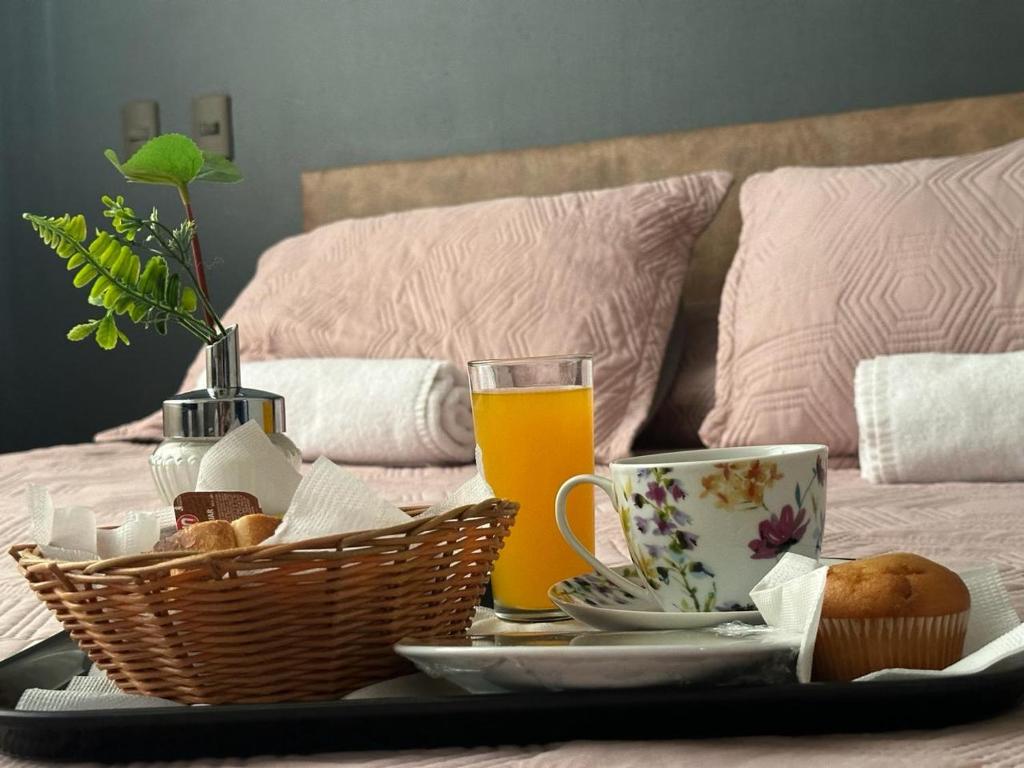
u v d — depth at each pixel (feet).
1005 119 7.36
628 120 8.54
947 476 5.07
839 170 6.46
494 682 1.81
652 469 2.22
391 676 2.00
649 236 6.86
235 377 2.71
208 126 9.82
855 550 3.57
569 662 1.70
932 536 3.76
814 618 1.76
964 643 1.98
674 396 6.89
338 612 1.89
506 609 2.60
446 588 2.04
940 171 6.04
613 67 8.56
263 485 2.37
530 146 8.84
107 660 1.99
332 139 9.48
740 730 1.74
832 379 5.71
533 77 8.80
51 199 10.37
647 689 1.74
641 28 8.46
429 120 9.15
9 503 5.04
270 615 1.86
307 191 9.36
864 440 5.20
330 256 7.57
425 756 1.75
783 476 2.17
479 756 1.73
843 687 1.69
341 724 1.77
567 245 6.83
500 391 2.62
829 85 7.97
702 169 8.06
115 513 4.63
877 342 5.67
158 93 10.01
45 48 10.32
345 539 1.84
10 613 3.03
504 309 6.70
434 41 9.11
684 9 8.33
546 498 2.58
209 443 2.62
